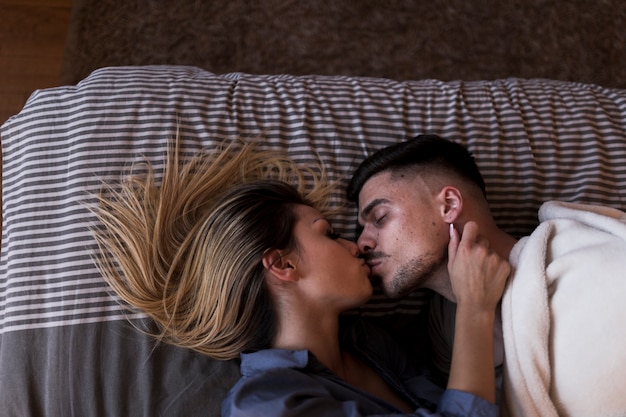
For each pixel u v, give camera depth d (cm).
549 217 113
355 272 104
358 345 115
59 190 115
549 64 183
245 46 180
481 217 111
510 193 128
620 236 99
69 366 107
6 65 182
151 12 179
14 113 178
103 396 106
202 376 108
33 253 112
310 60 180
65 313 108
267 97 129
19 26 186
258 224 103
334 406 93
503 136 130
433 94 133
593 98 137
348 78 136
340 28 182
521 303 99
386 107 130
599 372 94
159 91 125
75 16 177
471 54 182
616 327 94
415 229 106
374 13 183
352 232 122
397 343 122
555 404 98
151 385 107
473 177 114
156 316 108
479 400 94
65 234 112
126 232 112
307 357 99
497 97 135
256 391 94
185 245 110
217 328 104
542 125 132
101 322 109
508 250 111
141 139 120
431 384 114
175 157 118
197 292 108
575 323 96
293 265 102
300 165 123
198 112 124
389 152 113
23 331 108
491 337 100
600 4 186
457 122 130
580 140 132
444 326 119
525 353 97
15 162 120
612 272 95
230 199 106
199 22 179
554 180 129
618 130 134
